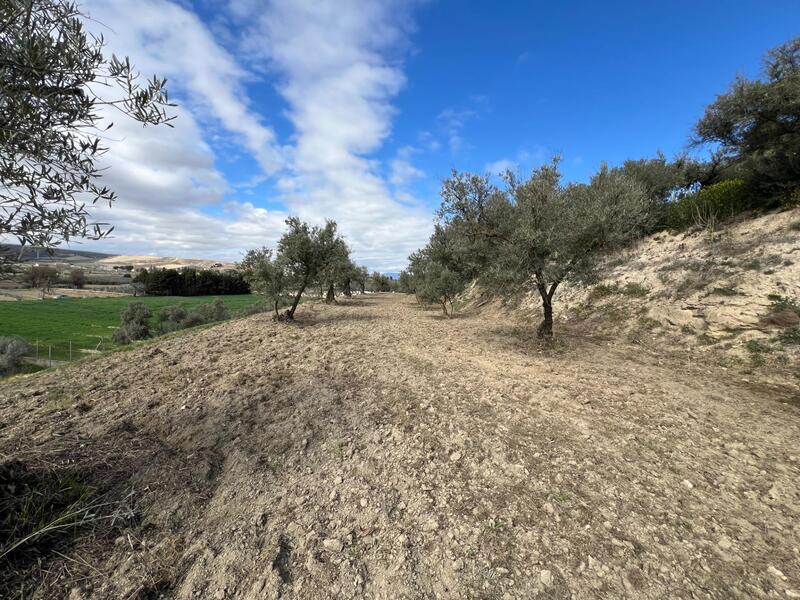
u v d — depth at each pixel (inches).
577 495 134.7
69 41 92.4
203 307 1258.6
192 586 97.3
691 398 233.6
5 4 81.9
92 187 99.2
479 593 95.3
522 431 186.1
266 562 105.3
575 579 98.9
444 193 438.0
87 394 228.1
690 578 99.3
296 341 419.2
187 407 205.5
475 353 366.0
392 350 376.8
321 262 584.7
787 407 218.5
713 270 399.2
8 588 90.4
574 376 281.7
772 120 418.0
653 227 547.2
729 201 470.3
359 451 167.3
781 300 317.4
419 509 127.9
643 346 370.9
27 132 85.7
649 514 124.8
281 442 173.2
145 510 123.6
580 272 343.3
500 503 130.6
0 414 194.7
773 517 123.6
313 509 129.0
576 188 390.3
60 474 130.1
